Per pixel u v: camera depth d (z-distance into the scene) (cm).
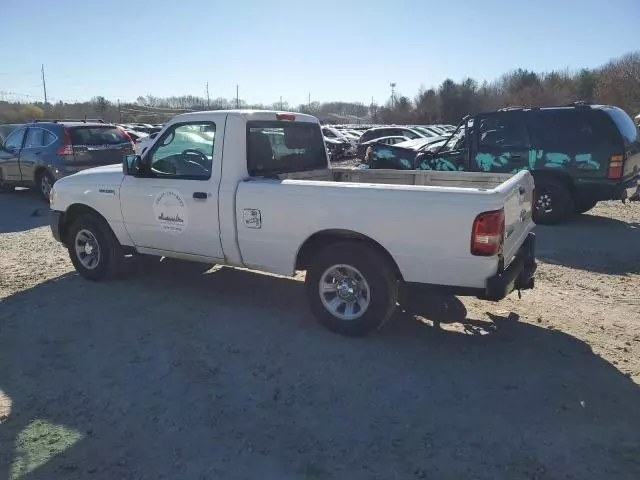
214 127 485
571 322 483
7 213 1059
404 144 1169
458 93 6241
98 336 457
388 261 423
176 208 507
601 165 841
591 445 306
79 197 579
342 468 289
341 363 405
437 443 309
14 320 493
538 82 6203
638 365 399
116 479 281
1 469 288
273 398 358
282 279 606
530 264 462
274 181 459
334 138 2414
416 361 408
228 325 477
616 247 752
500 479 279
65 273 637
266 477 282
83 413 342
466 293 401
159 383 379
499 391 364
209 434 320
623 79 4756
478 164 935
